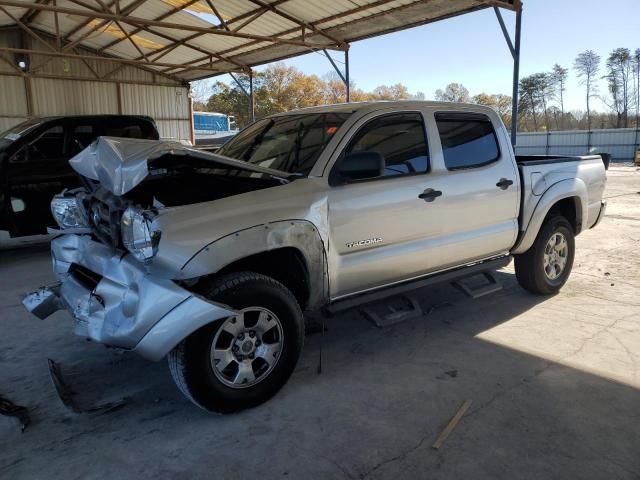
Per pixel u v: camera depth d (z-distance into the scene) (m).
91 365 3.88
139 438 2.90
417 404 3.21
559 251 5.32
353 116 3.75
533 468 2.57
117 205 3.10
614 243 7.88
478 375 3.60
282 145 3.97
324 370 3.71
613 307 4.97
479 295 4.65
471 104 4.59
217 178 3.35
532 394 3.31
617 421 2.98
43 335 4.47
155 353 2.78
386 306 4.22
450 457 2.67
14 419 3.10
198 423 3.05
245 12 12.55
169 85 20.83
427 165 4.06
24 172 7.31
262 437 2.88
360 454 2.71
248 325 3.11
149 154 2.85
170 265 2.79
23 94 17.61
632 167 28.36
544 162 5.00
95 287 3.24
